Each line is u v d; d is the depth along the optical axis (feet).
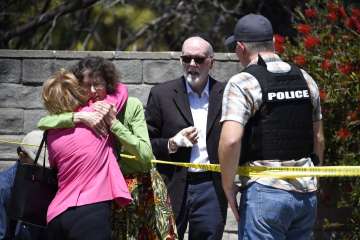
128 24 152.05
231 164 62.54
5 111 96.43
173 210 74.90
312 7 106.42
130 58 96.22
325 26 95.91
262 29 65.62
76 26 152.25
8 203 71.56
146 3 152.76
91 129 68.23
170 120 76.69
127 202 67.82
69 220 66.39
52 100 68.74
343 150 89.92
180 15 150.00
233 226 91.50
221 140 62.90
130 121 71.36
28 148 73.51
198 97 77.25
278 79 64.23
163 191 70.85
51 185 69.46
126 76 96.17
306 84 65.21
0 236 71.10
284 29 145.07
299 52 92.94
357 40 92.32
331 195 92.58
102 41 155.22
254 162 63.77
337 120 90.12
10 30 148.66
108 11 152.05
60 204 67.00
